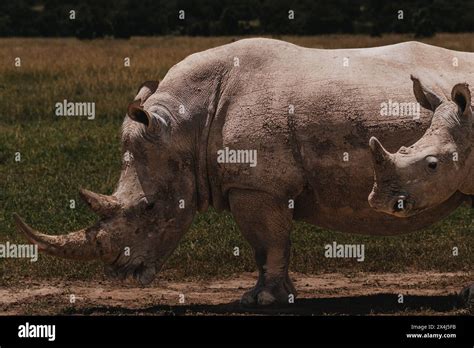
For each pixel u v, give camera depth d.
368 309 11.90
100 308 12.06
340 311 11.82
